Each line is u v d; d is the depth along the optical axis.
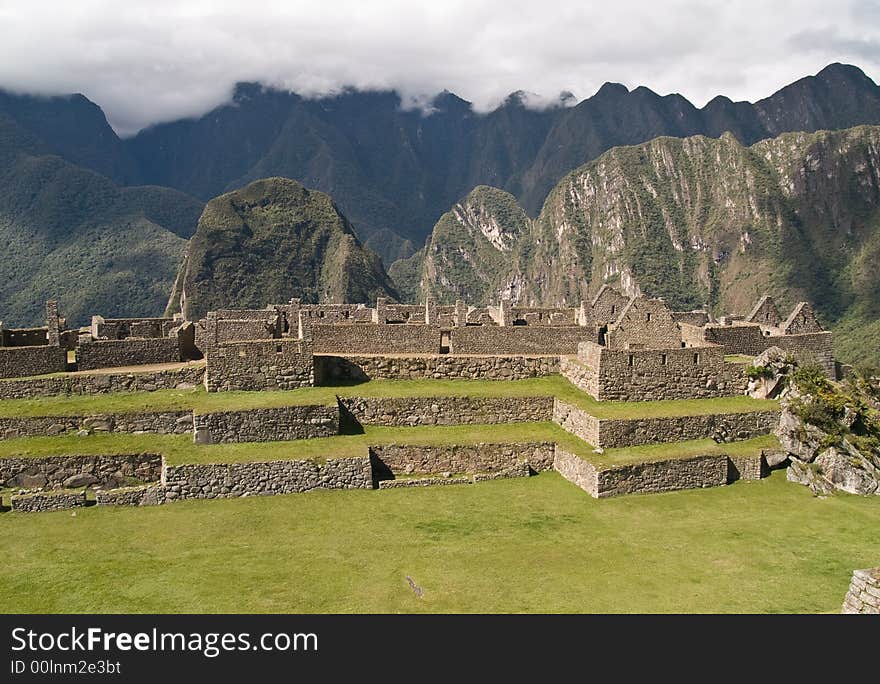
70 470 31.27
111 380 36.66
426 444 34.31
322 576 23.55
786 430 37.09
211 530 27.62
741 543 27.61
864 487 34.28
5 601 21.81
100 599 21.89
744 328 48.31
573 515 29.86
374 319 53.31
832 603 22.39
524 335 42.59
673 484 33.38
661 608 21.66
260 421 33.72
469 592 22.48
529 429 36.84
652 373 38.31
